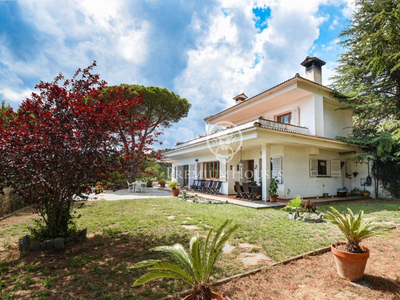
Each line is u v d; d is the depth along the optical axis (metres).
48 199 4.57
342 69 14.28
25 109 4.14
